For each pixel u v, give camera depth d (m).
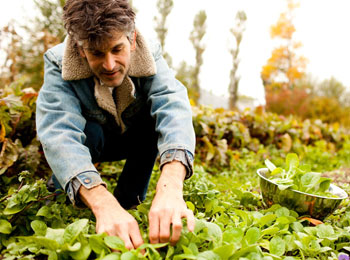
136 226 1.00
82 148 1.16
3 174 1.89
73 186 1.08
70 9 1.08
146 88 1.44
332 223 1.48
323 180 1.43
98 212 1.01
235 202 1.60
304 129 4.62
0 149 1.90
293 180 1.46
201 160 3.23
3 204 1.28
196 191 1.50
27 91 2.43
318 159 3.99
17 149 1.88
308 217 1.37
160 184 1.09
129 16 1.14
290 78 17.95
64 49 1.25
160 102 1.34
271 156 3.75
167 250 1.03
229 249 0.97
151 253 0.98
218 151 3.11
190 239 1.07
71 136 1.18
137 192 1.61
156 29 17.84
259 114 4.22
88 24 1.03
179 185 1.10
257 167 3.12
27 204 1.27
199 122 3.18
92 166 1.12
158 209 1.00
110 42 1.07
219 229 1.11
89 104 1.37
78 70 1.26
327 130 5.15
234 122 3.69
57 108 1.24
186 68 15.49
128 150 1.62
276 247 1.12
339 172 2.69
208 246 1.09
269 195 1.44
